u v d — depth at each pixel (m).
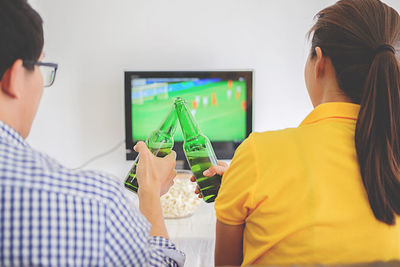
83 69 2.60
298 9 2.62
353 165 0.51
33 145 2.61
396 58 0.50
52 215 0.33
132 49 2.61
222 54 2.64
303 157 0.52
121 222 0.37
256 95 2.68
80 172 0.37
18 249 0.32
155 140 0.73
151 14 2.59
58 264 0.33
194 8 2.60
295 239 0.49
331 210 0.49
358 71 0.53
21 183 0.33
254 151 0.54
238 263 0.63
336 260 0.48
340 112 0.55
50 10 2.54
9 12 0.38
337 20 0.54
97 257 0.35
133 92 2.47
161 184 0.59
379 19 0.52
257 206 0.53
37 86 0.43
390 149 0.49
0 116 0.40
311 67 0.59
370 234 0.48
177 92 2.49
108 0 2.57
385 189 0.49
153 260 0.43
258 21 2.62
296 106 2.70
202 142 0.75
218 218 0.58
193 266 1.34
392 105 0.49
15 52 0.39
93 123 2.63
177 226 1.45
